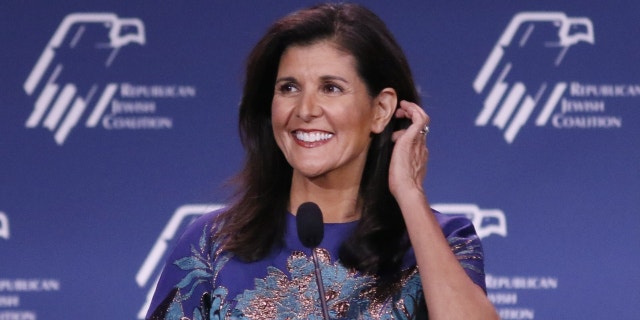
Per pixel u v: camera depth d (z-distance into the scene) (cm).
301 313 866
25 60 1636
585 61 1634
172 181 1648
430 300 839
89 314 1644
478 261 897
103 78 1641
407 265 884
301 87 874
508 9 1639
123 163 1647
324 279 878
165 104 1644
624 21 1634
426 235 860
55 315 1642
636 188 1634
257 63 903
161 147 1648
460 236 909
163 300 905
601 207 1636
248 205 920
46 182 1642
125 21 1642
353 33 871
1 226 1639
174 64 1644
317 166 871
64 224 1645
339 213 912
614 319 1634
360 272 880
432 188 1638
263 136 936
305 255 891
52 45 1639
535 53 1639
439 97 1639
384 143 917
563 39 1638
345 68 869
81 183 1644
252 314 868
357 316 863
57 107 1641
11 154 1639
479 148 1638
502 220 1638
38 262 1644
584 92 1633
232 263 894
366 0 1642
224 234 908
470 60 1639
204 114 1647
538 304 1638
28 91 1639
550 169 1638
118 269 1648
